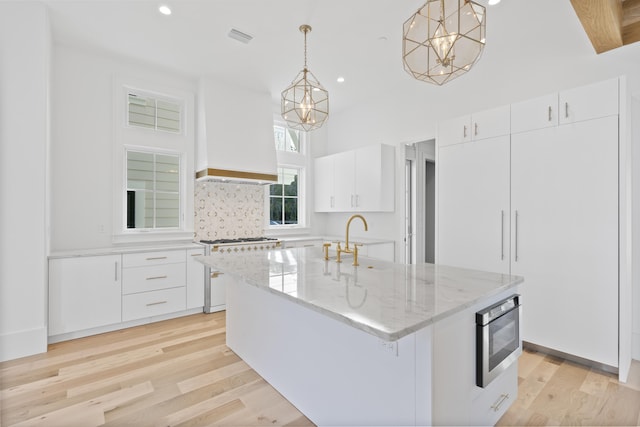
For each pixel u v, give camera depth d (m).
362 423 1.51
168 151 4.09
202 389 2.16
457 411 1.38
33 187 2.66
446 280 1.75
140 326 3.39
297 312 1.95
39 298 2.69
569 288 2.50
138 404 1.99
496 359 1.61
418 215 5.16
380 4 2.69
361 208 4.66
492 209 2.96
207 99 4.09
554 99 2.59
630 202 2.34
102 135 3.63
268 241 4.33
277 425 1.81
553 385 2.19
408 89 4.43
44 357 2.63
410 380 1.30
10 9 2.57
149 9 2.77
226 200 4.61
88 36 3.21
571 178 2.49
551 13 2.68
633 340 2.60
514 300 1.79
